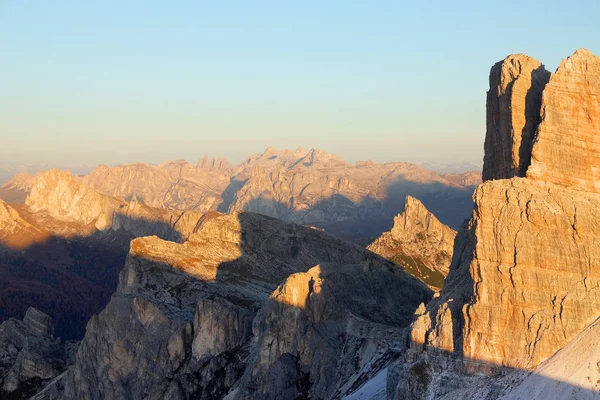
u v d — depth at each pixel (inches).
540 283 6328.7
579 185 6732.3
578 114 6825.8
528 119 7234.3
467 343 6358.3
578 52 6943.9
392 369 6919.3
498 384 6171.3
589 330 6112.2
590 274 6333.7
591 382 5748.0
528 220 6456.7
